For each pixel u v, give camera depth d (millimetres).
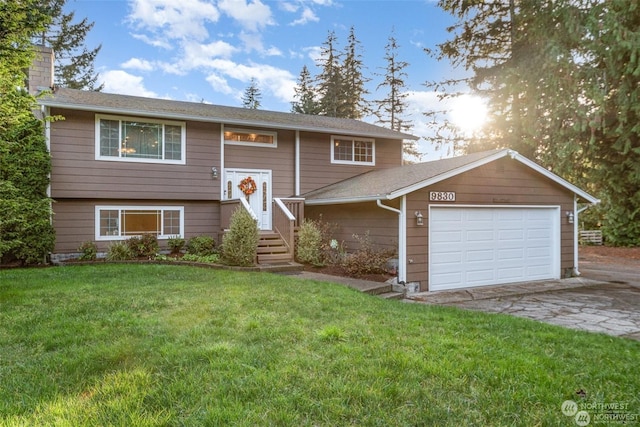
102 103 10922
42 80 11289
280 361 3488
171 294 6160
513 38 17188
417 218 8742
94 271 8586
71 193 10469
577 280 10211
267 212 12977
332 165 13906
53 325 4535
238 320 4723
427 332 4426
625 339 4664
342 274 9125
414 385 3070
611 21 12242
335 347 3846
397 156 15086
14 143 7344
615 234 16375
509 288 9086
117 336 4145
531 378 3240
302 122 13875
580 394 3004
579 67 13742
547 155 15438
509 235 9992
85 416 2580
